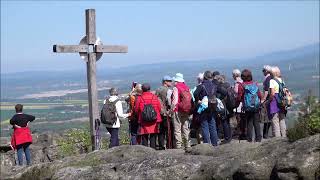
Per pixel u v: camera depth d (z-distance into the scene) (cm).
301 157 803
